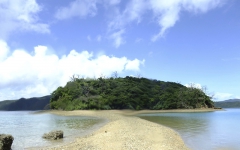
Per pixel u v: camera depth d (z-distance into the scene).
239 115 65.38
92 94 100.00
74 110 84.81
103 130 26.78
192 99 110.81
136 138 19.62
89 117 54.41
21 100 166.62
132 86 112.31
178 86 130.75
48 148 16.98
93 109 87.06
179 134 24.75
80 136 23.09
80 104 87.94
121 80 120.38
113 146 16.33
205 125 35.03
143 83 124.38
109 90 102.94
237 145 18.75
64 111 84.38
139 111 95.06
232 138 22.16
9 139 16.69
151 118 51.97
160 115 66.25
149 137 20.66
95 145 16.97
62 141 20.27
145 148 15.77
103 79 111.94
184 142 19.92
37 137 22.66
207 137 22.81
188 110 101.75
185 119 48.50
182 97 110.62
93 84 106.25
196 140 21.03
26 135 24.12
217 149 17.31
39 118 53.91
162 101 108.06
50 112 85.38
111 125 31.52
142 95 107.31
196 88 115.00
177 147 16.95
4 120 48.00
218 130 28.67
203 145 18.73
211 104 116.69
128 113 78.56
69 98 94.75
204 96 114.00
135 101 100.31
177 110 101.94
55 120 45.94
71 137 22.56
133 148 15.66
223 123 38.62
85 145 17.22
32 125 35.72
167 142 18.62
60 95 101.00
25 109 162.25
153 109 106.00
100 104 89.38
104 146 16.44
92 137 21.38
